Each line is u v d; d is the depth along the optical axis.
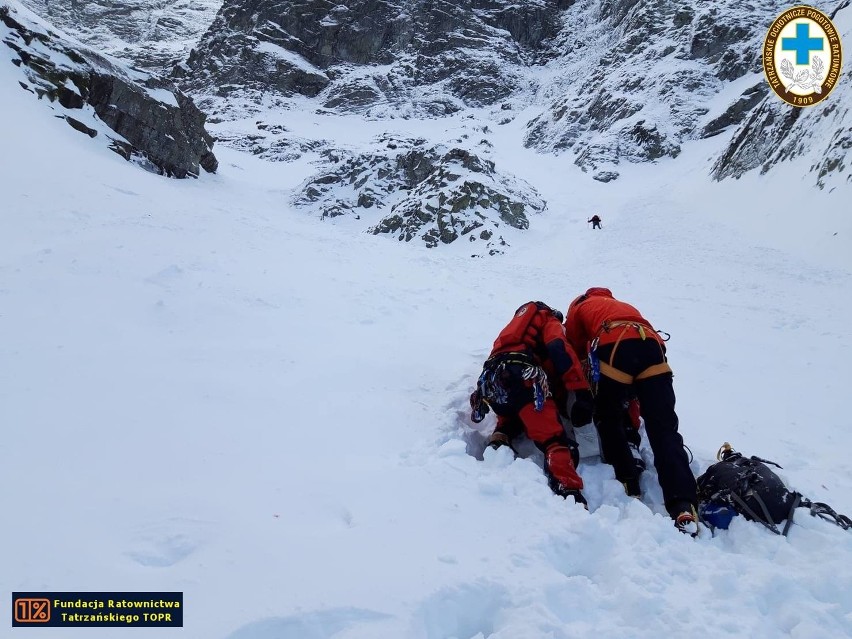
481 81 83.00
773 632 2.23
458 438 3.62
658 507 3.31
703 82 49.38
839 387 6.66
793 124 23.55
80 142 17.98
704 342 8.41
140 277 5.88
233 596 2.11
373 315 6.16
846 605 2.40
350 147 57.81
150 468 2.89
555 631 2.09
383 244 14.21
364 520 2.64
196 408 3.53
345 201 34.31
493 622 2.23
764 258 16.41
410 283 8.61
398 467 3.14
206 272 6.47
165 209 11.80
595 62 76.38
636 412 3.85
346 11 91.31
